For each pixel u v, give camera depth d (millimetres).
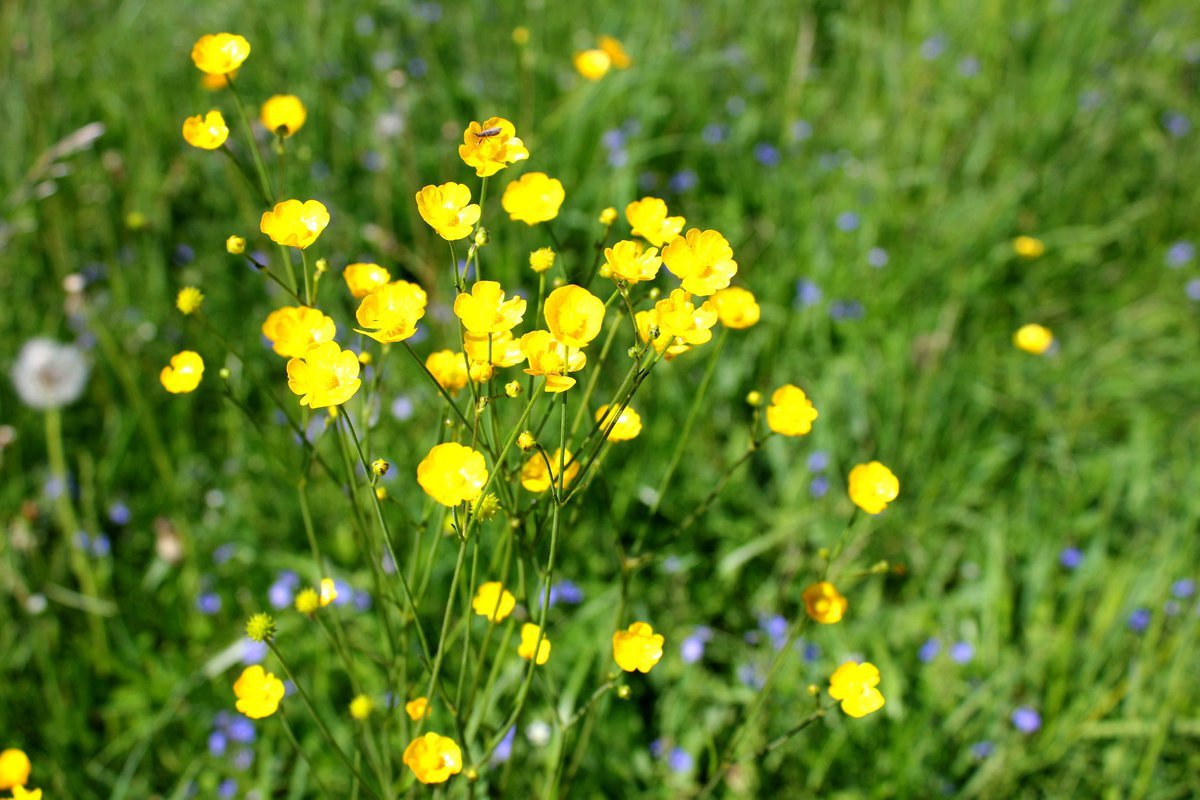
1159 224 1821
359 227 1625
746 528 1339
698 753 1225
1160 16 2240
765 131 1905
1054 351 1604
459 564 978
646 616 1278
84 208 1644
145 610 1297
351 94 1876
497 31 1958
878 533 1346
